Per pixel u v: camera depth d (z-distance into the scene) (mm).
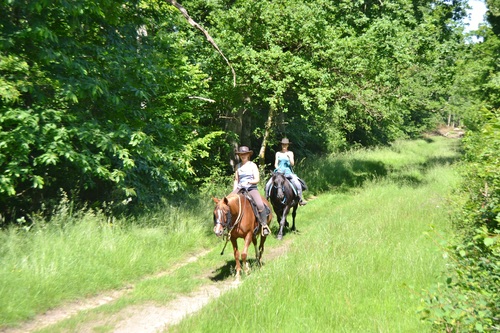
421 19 22406
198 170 20078
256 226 9172
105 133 10500
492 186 7070
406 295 6719
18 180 11039
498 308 4438
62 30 10586
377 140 43500
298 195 13141
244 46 18703
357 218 13734
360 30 21312
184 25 17875
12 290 6930
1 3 9367
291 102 25562
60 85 9695
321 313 6293
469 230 7543
